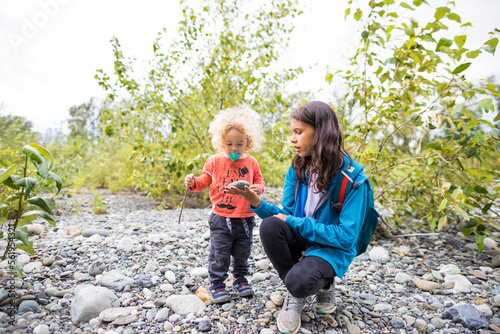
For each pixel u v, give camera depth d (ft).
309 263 5.29
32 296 6.10
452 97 8.04
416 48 8.95
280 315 5.61
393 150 11.64
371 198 5.62
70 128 38.52
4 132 21.59
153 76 15.24
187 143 15.80
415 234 11.09
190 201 20.24
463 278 7.75
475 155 8.86
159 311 5.97
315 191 5.81
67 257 8.50
